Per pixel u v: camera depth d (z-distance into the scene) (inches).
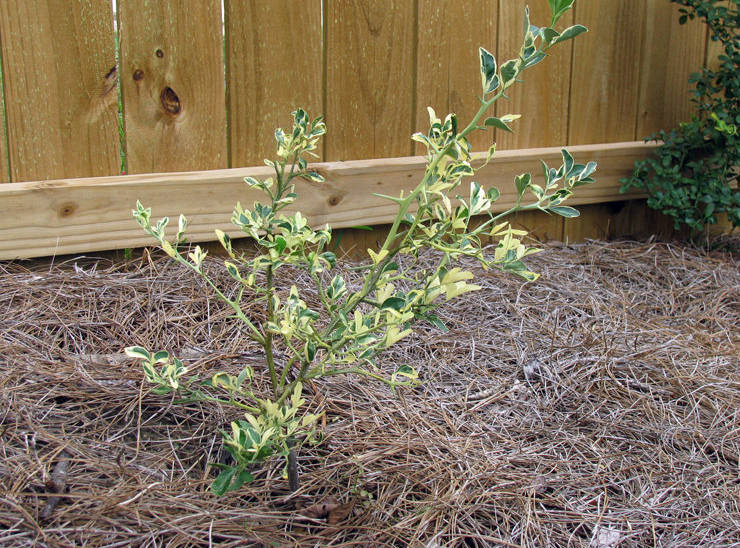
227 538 24.5
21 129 37.3
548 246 52.9
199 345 35.1
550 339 40.0
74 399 30.0
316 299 39.9
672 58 56.2
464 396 34.6
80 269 38.9
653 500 29.1
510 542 26.0
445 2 46.6
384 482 28.1
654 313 45.3
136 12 38.5
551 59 51.1
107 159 39.5
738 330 44.2
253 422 22.6
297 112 27.1
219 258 42.2
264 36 41.8
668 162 54.0
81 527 23.6
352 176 45.0
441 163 23.7
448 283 23.0
